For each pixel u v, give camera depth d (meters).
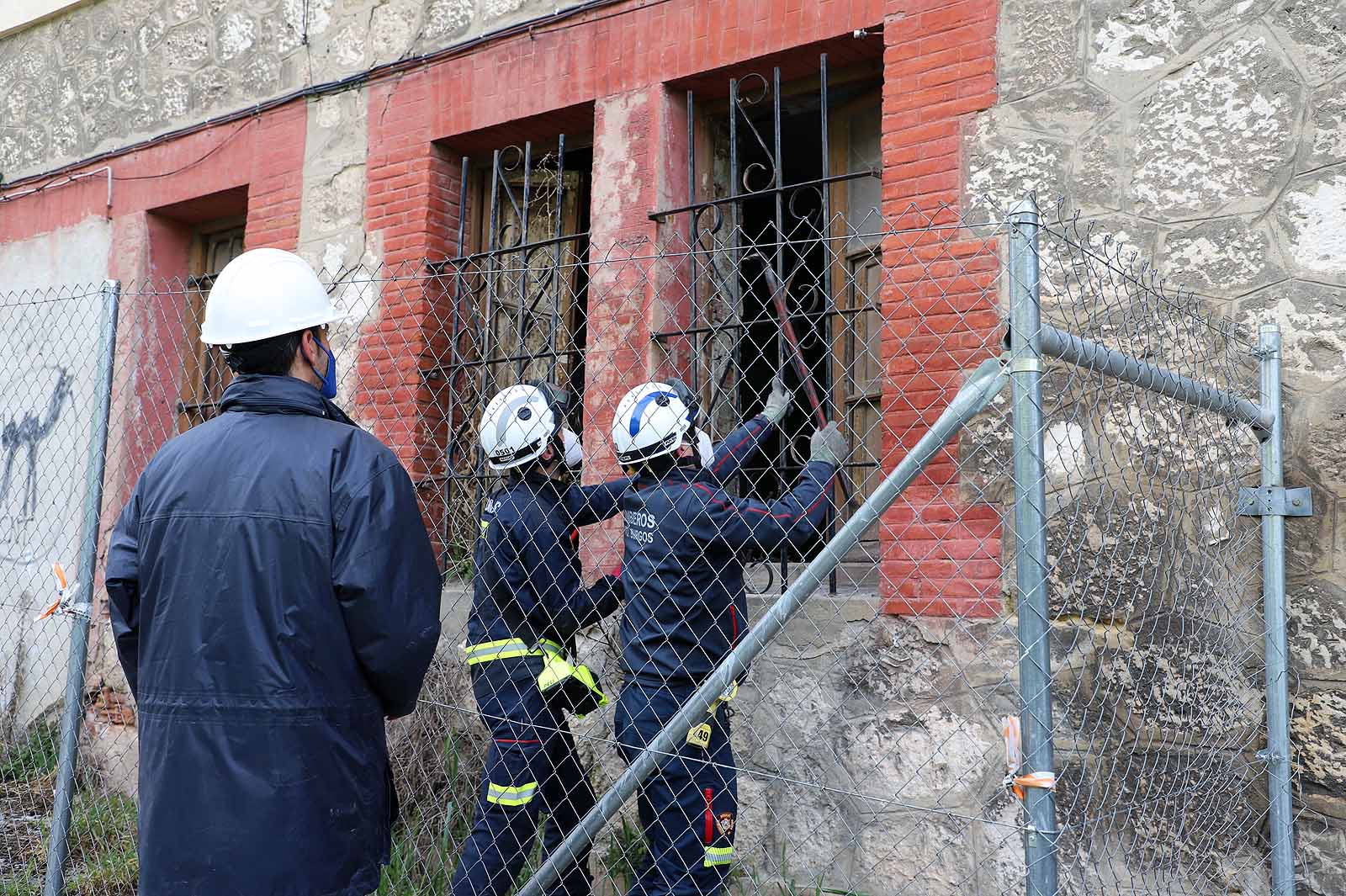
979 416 3.46
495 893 3.24
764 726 3.83
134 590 2.33
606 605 3.38
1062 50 3.48
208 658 2.14
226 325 2.36
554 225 5.07
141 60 6.28
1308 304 3.06
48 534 6.19
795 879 3.68
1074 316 3.04
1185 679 3.11
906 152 3.71
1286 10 3.15
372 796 2.24
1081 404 3.33
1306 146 3.10
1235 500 3.08
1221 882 3.01
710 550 3.01
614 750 4.15
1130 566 3.22
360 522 2.18
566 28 4.67
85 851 4.49
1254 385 3.09
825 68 3.79
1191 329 3.15
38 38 6.84
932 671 3.50
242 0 5.85
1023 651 2.11
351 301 5.20
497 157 4.69
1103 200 3.38
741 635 3.08
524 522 3.32
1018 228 2.19
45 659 6.08
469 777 4.32
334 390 2.57
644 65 4.43
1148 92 3.34
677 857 2.92
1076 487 3.33
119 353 6.04
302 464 2.20
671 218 4.39
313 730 2.13
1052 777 2.06
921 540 3.55
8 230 6.82
